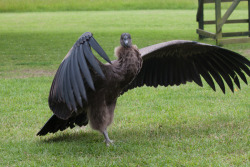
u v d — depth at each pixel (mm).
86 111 7051
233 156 6191
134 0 51500
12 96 10781
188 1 50812
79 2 51469
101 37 26125
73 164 6078
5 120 8633
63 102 6309
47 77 13719
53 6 50656
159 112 9156
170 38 24562
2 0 50562
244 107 9242
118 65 6727
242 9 45062
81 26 33469
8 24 35688
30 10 49875
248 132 7297
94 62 6023
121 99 10453
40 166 6043
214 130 7539
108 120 6973
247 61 7605
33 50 21094
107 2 51469
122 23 35156
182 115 8781
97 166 5980
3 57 18922
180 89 11477
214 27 31609
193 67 8273
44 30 31031
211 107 9398
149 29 30266
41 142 7250
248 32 20344
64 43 23688
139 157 6266
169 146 6844
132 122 8461
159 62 8062
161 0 50938
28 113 9188
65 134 7777
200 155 6285
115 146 6801
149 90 11469
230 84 8219
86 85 6582
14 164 6152
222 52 7824
